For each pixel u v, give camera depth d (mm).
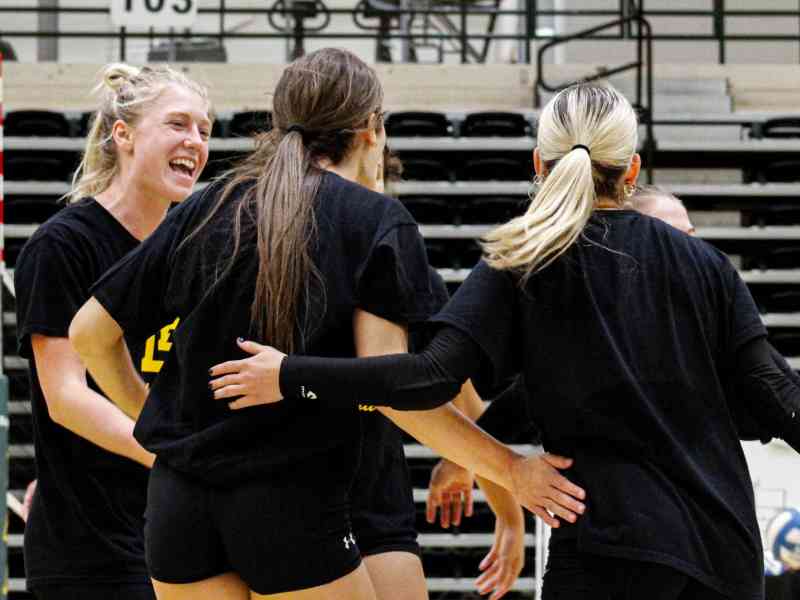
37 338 9445
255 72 29625
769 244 25406
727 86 29875
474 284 7363
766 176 27062
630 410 7141
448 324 7227
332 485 7043
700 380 7336
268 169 7363
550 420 7289
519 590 19906
